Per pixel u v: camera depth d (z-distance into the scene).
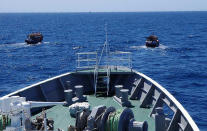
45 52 86.69
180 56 75.69
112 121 11.76
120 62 64.06
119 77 20.03
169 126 13.45
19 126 11.20
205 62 66.62
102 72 19.66
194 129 11.52
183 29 177.25
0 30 182.88
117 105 17.19
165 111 31.02
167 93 15.34
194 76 52.72
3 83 50.56
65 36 139.38
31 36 108.81
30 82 51.22
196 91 42.78
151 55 77.50
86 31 169.88
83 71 20.16
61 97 18.80
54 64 66.56
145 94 17.70
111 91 19.66
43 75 56.41
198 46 95.12
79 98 17.83
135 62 66.56
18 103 11.60
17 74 57.62
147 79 17.78
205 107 35.31
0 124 11.34
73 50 89.75
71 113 15.70
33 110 16.67
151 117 15.44
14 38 129.25
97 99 18.34
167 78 51.47
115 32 159.38
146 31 164.38
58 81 19.06
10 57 78.62
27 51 89.81
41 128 12.11
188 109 34.75
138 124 11.74
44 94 17.50
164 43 104.44
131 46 97.00
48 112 16.47
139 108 16.64
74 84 19.80
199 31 160.25
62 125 14.76
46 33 158.62
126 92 17.00
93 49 90.75
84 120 12.66
